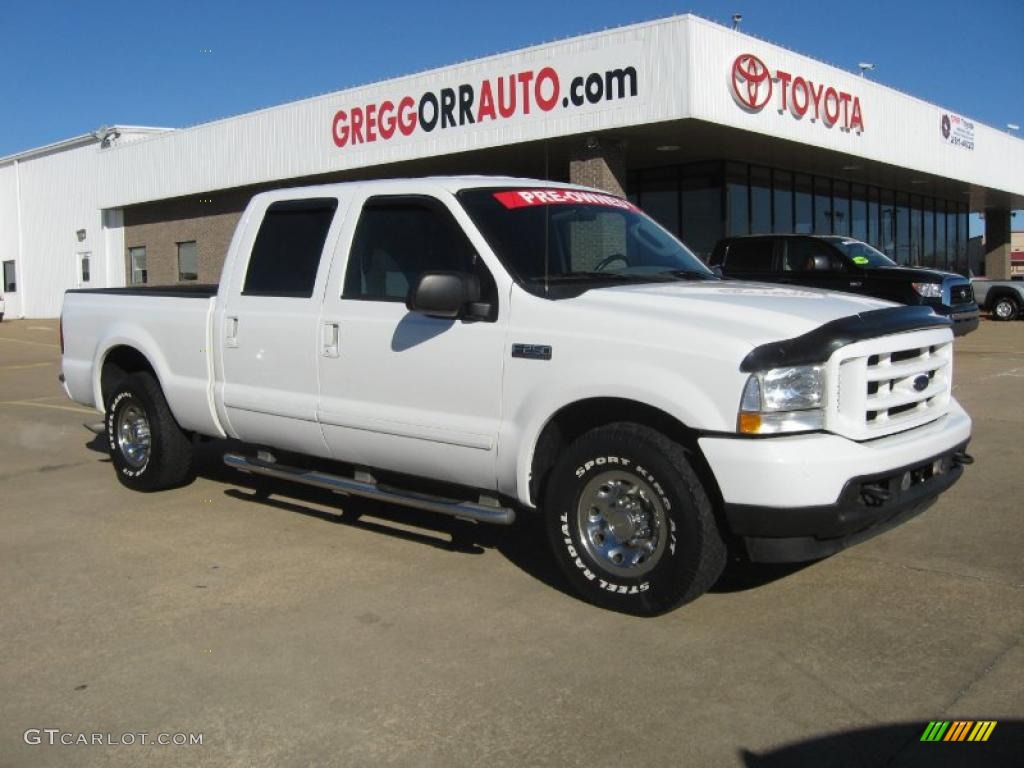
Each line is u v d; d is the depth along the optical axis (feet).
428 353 16.02
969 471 23.18
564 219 17.04
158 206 103.50
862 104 70.23
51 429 32.53
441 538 18.54
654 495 13.74
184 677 12.53
